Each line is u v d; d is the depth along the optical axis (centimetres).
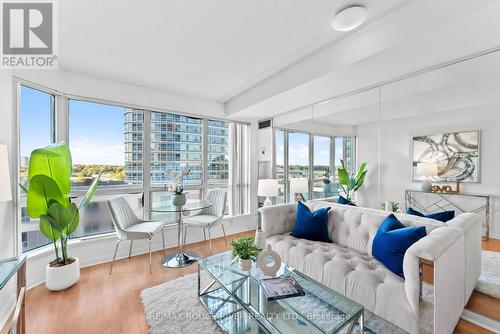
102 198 301
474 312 166
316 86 252
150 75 282
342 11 162
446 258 135
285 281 160
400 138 238
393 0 153
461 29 149
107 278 241
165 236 336
